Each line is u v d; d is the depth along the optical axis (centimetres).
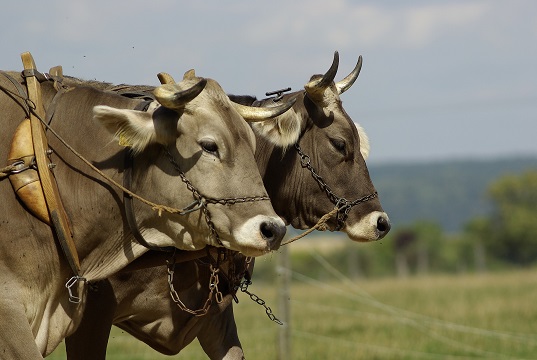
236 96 1141
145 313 1063
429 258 7662
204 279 1075
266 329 2245
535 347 1867
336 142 1131
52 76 914
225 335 1120
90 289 993
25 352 827
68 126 881
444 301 2955
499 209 8856
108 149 879
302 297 3347
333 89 1155
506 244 8194
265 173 1132
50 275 862
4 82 874
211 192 860
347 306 2906
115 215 881
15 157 847
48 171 848
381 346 1892
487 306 2630
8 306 831
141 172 874
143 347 1859
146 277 1040
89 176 874
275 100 1138
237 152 870
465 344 1905
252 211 862
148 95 952
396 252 7525
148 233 891
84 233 877
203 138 859
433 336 2011
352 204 1128
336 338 2027
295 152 1133
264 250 855
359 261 6900
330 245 8175
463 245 8194
